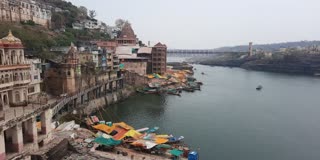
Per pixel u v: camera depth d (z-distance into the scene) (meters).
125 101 126.38
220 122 95.94
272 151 71.88
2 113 48.94
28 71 59.03
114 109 110.25
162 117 99.75
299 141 79.94
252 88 177.50
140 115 101.62
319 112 114.12
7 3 127.88
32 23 140.25
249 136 82.69
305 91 167.62
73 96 90.62
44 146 52.69
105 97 115.25
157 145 63.47
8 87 52.91
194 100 133.25
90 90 104.19
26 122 50.34
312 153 71.44
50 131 56.53
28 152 47.59
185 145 70.56
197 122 94.94
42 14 157.12
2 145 42.03
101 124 76.88
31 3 147.12
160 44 190.88
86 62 117.69
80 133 67.50
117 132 70.44
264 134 84.94
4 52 53.38
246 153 69.88
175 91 149.12
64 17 185.38
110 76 127.56
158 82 163.88
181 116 102.06
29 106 54.88
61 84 99.00
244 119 100.81
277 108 119.94
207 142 76.19
